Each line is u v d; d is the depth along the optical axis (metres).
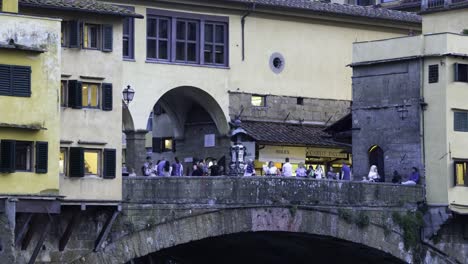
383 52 75.50
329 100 81.81
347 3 95.88
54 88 58.00
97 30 61.91
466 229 74.25
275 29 79.88
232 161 69.38
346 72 82.62
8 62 56.97
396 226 71.62
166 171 67.75
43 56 57.78
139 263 71.94
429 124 73.56
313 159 79.62
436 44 73.38
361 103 76.50
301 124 80.50
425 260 72.81
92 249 60.59
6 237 56.34
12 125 56.84
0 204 56.56
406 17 84.12
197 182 63.97
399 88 74.88
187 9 76.19
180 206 63.34
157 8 75.06
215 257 75.62
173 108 79.06
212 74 77.06
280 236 69.12
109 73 61.84
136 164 74.25
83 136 60.84
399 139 74.69
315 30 81.50
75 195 60.09
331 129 78.81
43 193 57.59
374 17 82.88
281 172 74.19
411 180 73.38
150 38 75.00
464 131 73.62
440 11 80.06
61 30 61.03
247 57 78.62
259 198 66.00
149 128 85.94
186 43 76.25
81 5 61.50
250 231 65.69
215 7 77.00
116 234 61.38
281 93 79.94
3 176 56.72
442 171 72.94
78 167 60.19
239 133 69.94
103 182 60.91
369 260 73.94
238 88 78.12
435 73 73.44
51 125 57.88
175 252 73.38
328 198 68.56
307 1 80.75
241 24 78.38
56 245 59.50
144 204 62.25
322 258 75.25
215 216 64.44
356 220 69.62
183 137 79.75
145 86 74.62
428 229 72.94
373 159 76.19
